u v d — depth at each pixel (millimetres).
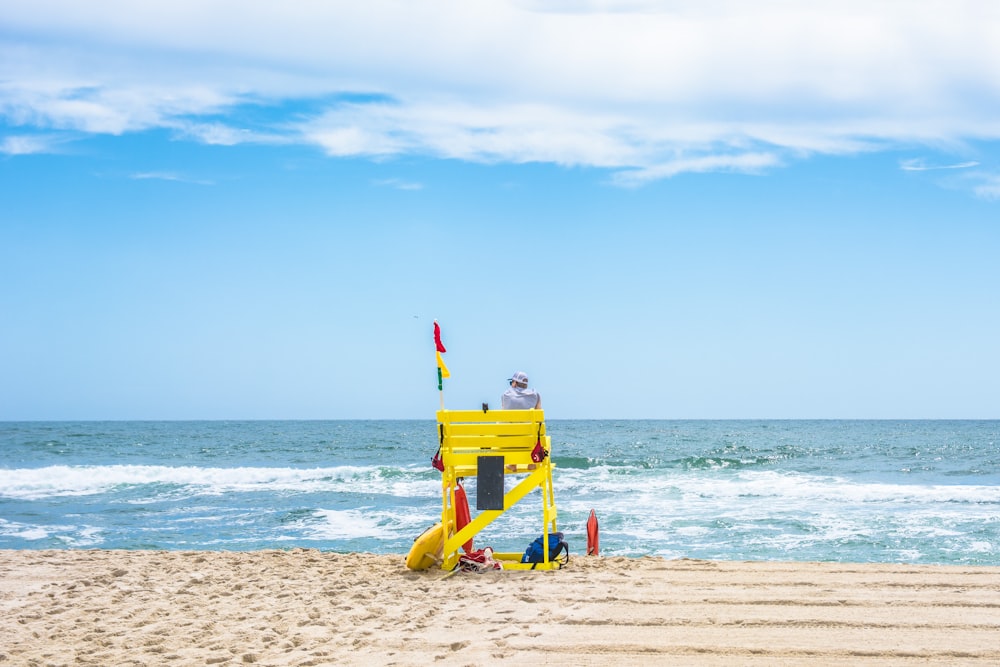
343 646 5270
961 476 30578
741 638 5051
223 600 6570
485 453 7793
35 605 6461
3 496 23344
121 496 23312
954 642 4898
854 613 5602
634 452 48156
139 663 5008
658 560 7934
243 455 45375
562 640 5098
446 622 5695
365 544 14703
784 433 82000
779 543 14547
